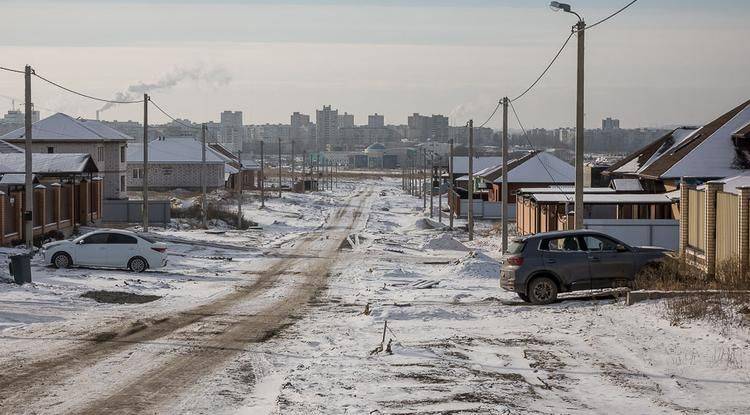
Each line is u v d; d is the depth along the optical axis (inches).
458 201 5762.8
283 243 3545.8
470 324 1212.5
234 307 1514.5
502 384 805.2
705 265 1663.4
